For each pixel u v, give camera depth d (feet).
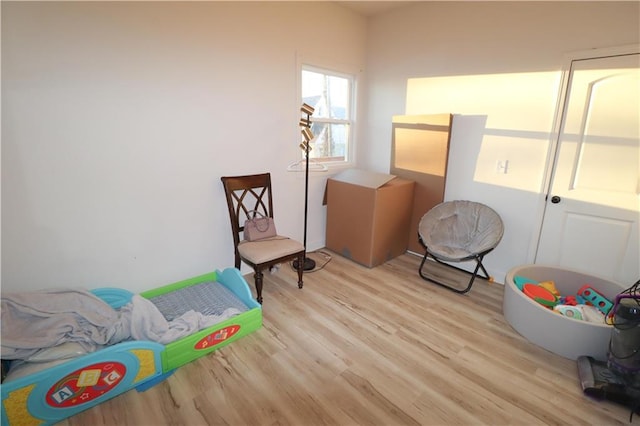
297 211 10.91
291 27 9.43
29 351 5.14
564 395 5.59
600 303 7.29
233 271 7.91
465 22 9.37
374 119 12.31
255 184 9.08
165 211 7.82
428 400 5.43
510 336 7.16
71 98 6.13
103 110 6.52
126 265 7.46
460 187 10.25
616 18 7.04
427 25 10.23
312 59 10.19
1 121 5.55
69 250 6.63
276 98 9.45
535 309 6.80
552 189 8.45
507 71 8.76
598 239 7.97
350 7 10.88
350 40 11.34
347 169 11.88
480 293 9.06
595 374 5.82
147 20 6.77
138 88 6.88
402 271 10.36
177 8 7.15
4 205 5.82
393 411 5.21
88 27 6.10
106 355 5.14
